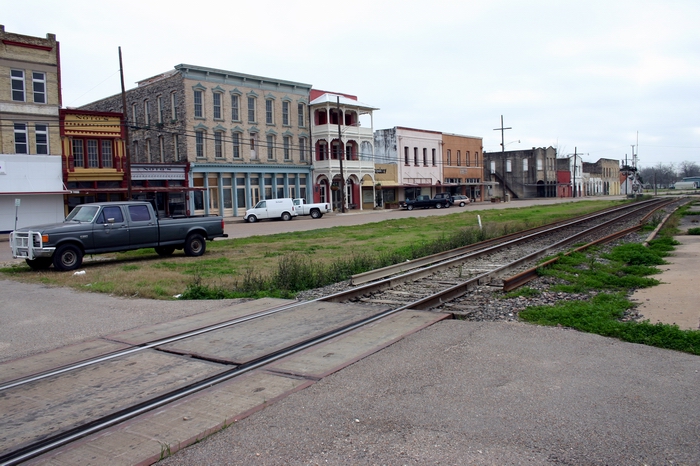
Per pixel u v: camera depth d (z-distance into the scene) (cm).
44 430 468
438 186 7144
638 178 11169
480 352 649
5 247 2552
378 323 808
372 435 438
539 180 9250
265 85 4922
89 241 1622
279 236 2677
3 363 679
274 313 902
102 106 5294
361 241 2333
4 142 3222
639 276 1219
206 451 420
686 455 396
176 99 4431
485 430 441
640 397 502
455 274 1322
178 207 4266
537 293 1020
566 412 471
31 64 3316
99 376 607
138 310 984
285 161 5128
